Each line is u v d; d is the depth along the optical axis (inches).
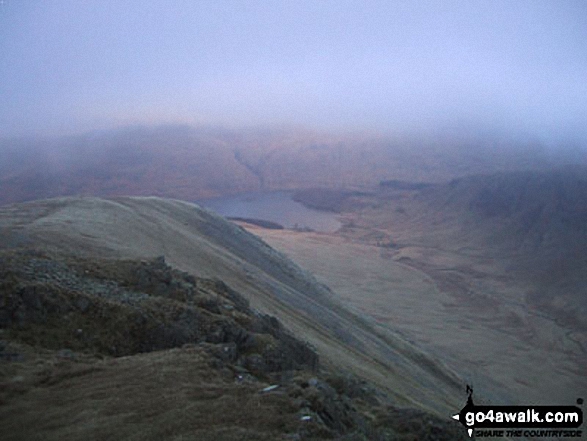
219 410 691.4
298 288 3730.3
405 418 1045.8
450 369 3476.9
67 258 1405.0
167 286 1401.3
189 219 4192.9
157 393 753.6
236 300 1729.8
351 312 3690.9
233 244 4092.0
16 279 1136.2
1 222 2420.0
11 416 714.2
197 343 1106.1
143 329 1128.8
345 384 1189.1
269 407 709.9
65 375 845.8
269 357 1136.8
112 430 653.9
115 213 3255.4
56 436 652.1
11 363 881.5
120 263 1448.1
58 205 3253.0
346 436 697.6
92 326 1097.4
